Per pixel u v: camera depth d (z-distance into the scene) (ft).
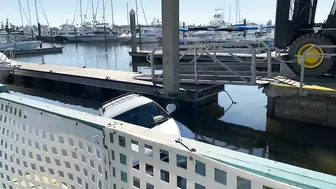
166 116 17.80
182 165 5.01
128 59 81.41
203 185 4.62
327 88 20.57
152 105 18.08
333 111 21.39
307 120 22.61
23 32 167.94
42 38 158.40
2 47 103.35
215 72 27.25
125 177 5.97
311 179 3.86
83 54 100.22
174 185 5.11
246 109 27.66
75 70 42.80
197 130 22.85
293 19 23.52
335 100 21.16
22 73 46.16
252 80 23.25
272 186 3.83
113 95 34.35
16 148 8.54
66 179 7.30
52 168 7.55
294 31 23.85
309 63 22.98
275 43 23.71
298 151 18.44
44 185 7.91
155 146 5.29
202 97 26.61
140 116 17.17
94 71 40.91
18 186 8.80
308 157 17.58
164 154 5.70
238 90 35.47
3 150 9.15
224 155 4.65
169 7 24.08
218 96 32.45
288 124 22.98
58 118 7.11
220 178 4.38
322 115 21.90
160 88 27.63
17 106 8.21
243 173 4.09
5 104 8.71
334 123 21.43
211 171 4.48
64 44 147.43
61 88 41.29
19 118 8.23
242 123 23.93
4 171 9.32
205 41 71.26
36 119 7.69
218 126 23.48
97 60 81.61
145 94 28.58
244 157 4.59
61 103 35.32
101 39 150.51
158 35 131.44
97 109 31.83
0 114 8.98
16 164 8.67
